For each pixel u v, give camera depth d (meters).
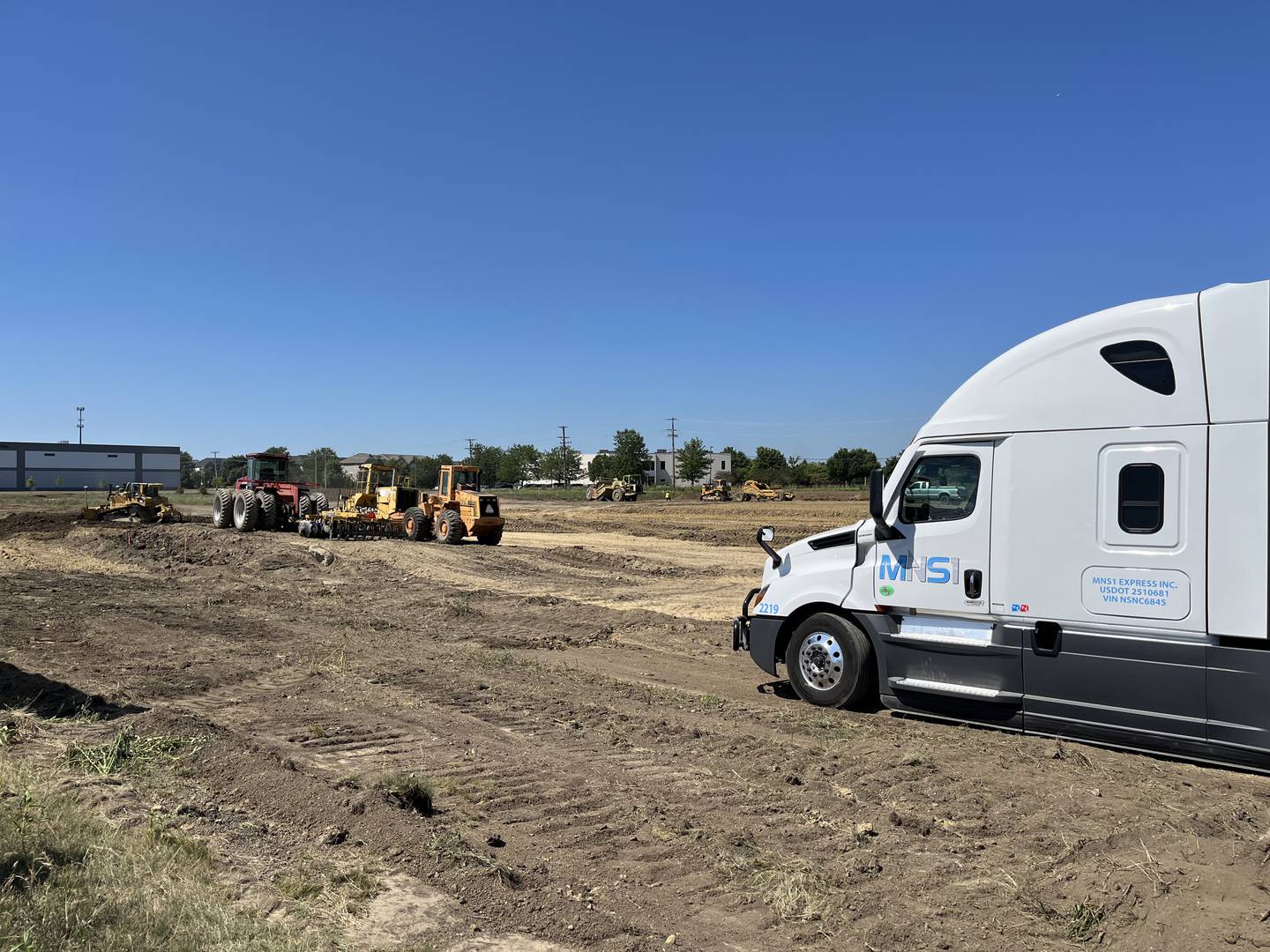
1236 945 3.72
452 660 9.63
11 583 15.83
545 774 5.84
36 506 49.34
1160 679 5.89
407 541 24.42
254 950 3.30
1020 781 5.71
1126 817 5.11
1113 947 3.71
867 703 7.74
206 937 3.38
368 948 3.49
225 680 8.57
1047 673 6.38
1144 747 6.04
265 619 12.34
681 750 6.41
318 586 15.97
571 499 69.62
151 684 8.26
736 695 8.23
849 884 4.26
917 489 7.14
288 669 9.08
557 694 8.12
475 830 4.86
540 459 110.81
